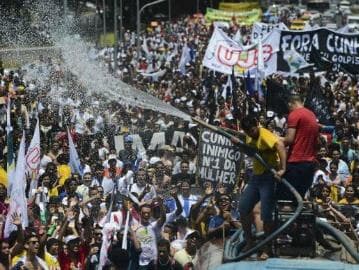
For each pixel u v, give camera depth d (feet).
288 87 103.40
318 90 96.17
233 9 319.27
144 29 331.36
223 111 101.35
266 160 39.06
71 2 255.91
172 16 372.17
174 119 100.07
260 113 90.99
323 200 60.80
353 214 55.01
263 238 38.81
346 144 86.58
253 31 155.94
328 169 78.43
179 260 57.72
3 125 98.99
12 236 57.88
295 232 38.40
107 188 74.02
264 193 38.75
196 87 137.08
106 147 89.81
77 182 70.28
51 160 82.74
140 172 71.00
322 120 95.30
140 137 92.79
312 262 35.73
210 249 41.45
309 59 132.46
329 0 476.95
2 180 73.05
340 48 132.46
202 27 285.84
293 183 39.65
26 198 66.18
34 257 56.34
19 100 110.83
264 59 130.21
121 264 58.95
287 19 334.65
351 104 121.90
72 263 59.21
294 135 39.42
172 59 187.93
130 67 179.11
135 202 62.54
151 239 59.16
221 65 124.16
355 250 38.52
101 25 272.72
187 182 65.77
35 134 70.54
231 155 62.44
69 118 106.22
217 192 60.70
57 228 61.36
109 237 59.93
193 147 86.38
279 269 35.40
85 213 63.26
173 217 63.67
